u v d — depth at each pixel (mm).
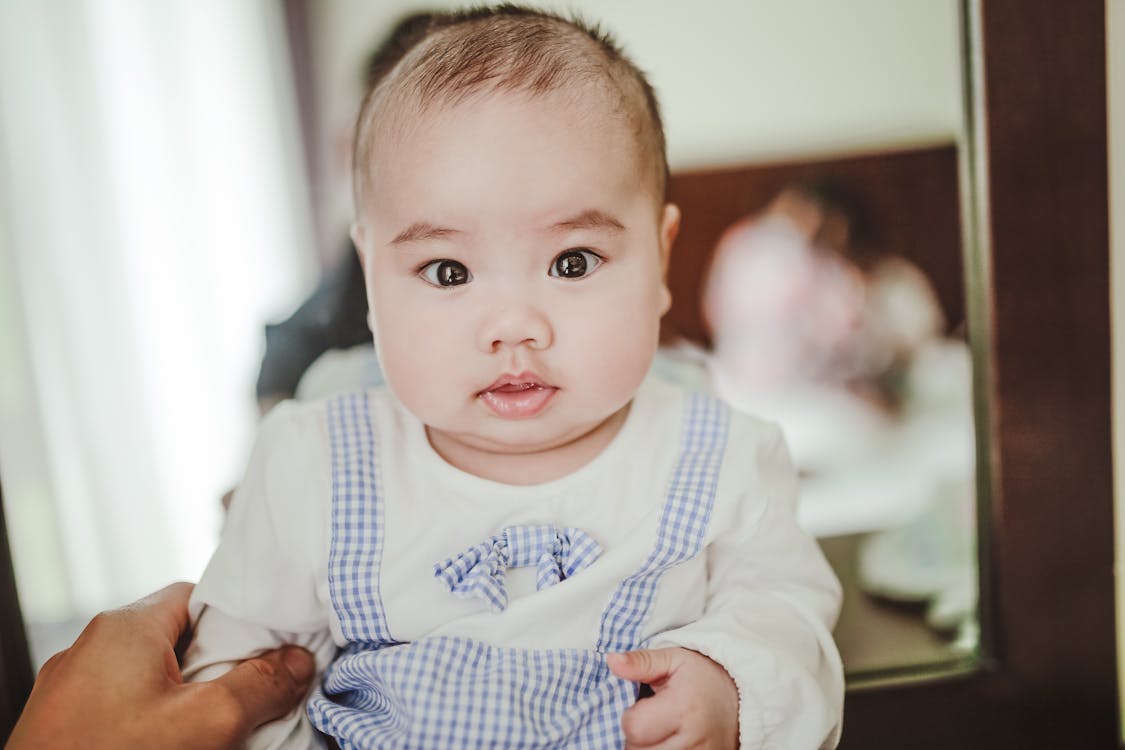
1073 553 1070
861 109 1662
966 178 1057
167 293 1598
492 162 715
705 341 1838
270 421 892
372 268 784
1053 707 1089
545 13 855
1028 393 1046
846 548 1462
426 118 737
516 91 735
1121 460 1107
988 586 1094
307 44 1849
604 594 798
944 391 1718
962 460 1616
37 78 1479
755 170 1748
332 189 1900
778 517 858
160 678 755
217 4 1789
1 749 951
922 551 1353
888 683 1090
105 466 1439
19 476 1318
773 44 1665
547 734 752
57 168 1476
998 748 1092
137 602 855
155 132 1647
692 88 1698
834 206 1739
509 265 731
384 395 902
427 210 727
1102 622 1080
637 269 767
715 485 835
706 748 746
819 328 1810
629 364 765
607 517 822
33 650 1191
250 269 1805
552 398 756
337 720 784
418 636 794
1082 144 1014
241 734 740
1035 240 1024
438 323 746
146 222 1591
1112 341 1056
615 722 771
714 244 1789
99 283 1512
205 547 1485
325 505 823
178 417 1550
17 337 1365
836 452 1743
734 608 816
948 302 1731
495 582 772
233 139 1773
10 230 1388
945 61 1552
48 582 1313
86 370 1438
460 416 763
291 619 825
